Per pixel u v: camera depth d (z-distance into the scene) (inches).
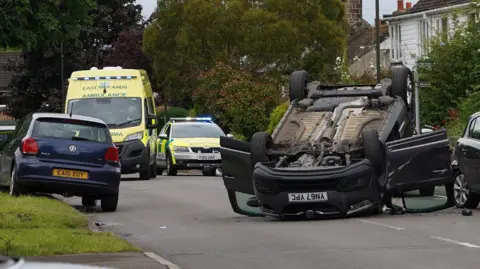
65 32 2030.0
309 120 1561.3
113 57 6033.5
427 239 1159.6
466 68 3159.5
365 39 5880.9
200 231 1326.3
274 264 988.6
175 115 5187.0
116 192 1667.1
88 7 2038.6
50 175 1622.8
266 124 4111.7
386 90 1585.9
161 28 4758.9
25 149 1627.7
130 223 1466.5
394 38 5118.1
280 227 1342.3
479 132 1577.3
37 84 6077.8
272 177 1398.9
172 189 2300.7
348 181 1387.8
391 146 1413.6
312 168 1401.3
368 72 4232.3
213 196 2050.9
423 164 1424.7
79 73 2795.3
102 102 2755.9
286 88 4670.3
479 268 928.3
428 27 4672.7
